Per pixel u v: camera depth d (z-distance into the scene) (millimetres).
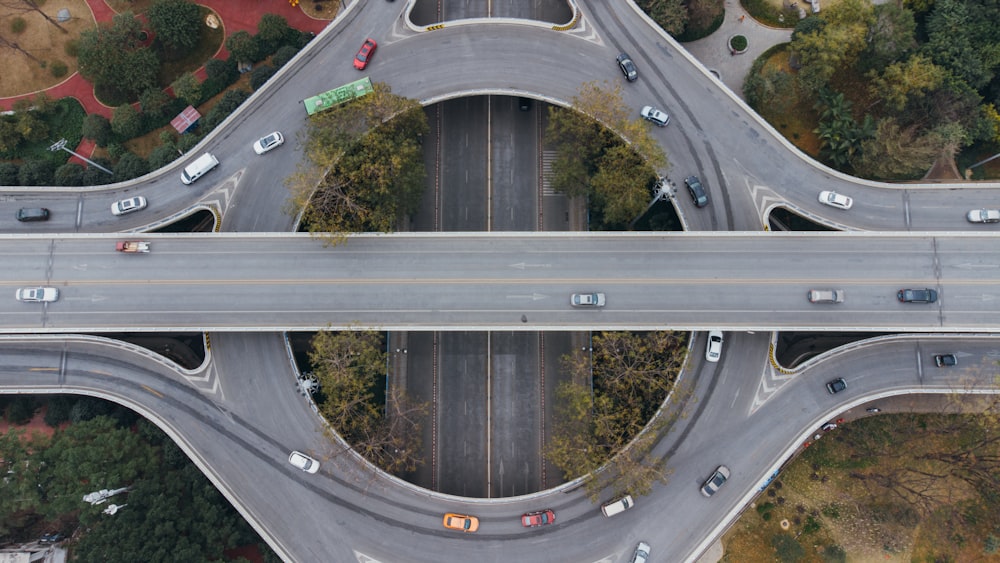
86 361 84875
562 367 91875
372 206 83625
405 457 80750
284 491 82375
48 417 86188
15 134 90812
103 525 74375
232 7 95688
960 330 79438
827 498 86625
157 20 89375
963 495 85688
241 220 86938
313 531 81562
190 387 84375
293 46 93000
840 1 92938
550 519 80375
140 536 74438
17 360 84750
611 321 80562
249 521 80125
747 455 82938
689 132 88125
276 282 81438
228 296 81312
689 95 88562
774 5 94312
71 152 84812
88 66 87812
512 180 96438
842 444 87562
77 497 74438
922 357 84438
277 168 87875
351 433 83750
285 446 83250
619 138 83500
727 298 80938
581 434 78500
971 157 90750
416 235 81875
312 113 86562
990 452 86062
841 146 86875
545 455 81188
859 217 86312
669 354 82500
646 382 80188
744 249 81750
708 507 81750
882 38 85688
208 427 83625
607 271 81438
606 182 80500
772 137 87688
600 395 85438
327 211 81375
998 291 79750
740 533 86375
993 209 84562
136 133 91938
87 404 85062
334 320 80938
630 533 81438
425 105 88375
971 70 85562
